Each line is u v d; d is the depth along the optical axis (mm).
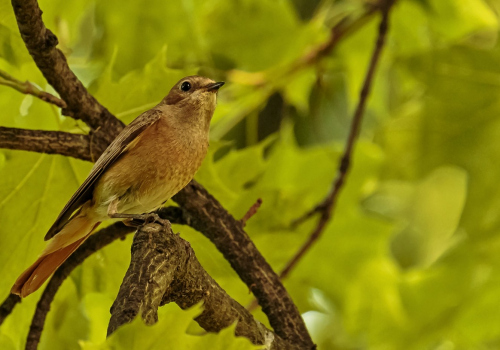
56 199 8055
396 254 15102
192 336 4340
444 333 12156
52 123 8727
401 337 12281
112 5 11211
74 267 7941
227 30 11797
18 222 7949
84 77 11141
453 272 12141
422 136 11359
